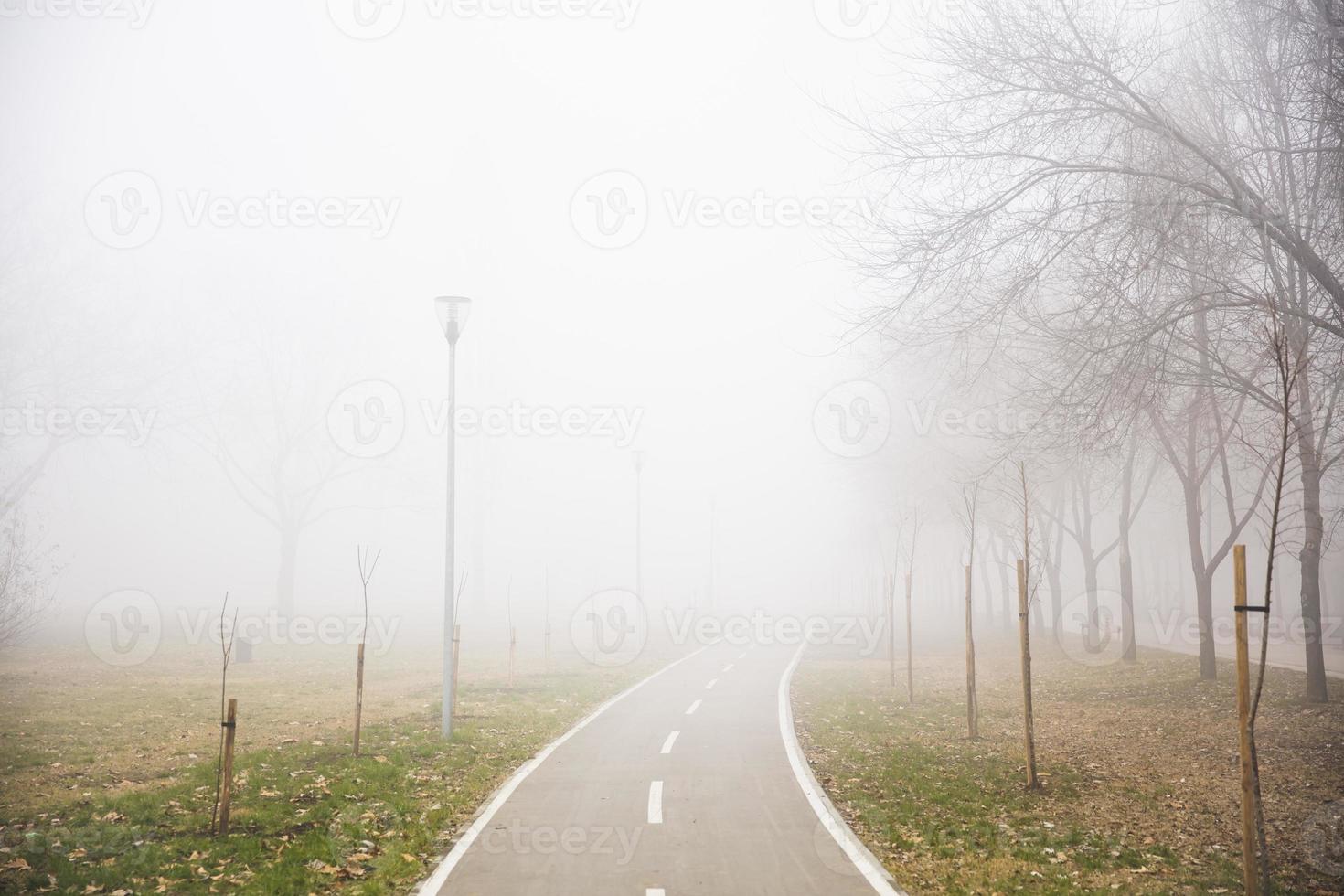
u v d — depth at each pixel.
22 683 18.58
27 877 7.02
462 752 12.27
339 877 7.22
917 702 18.19
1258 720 13.84
